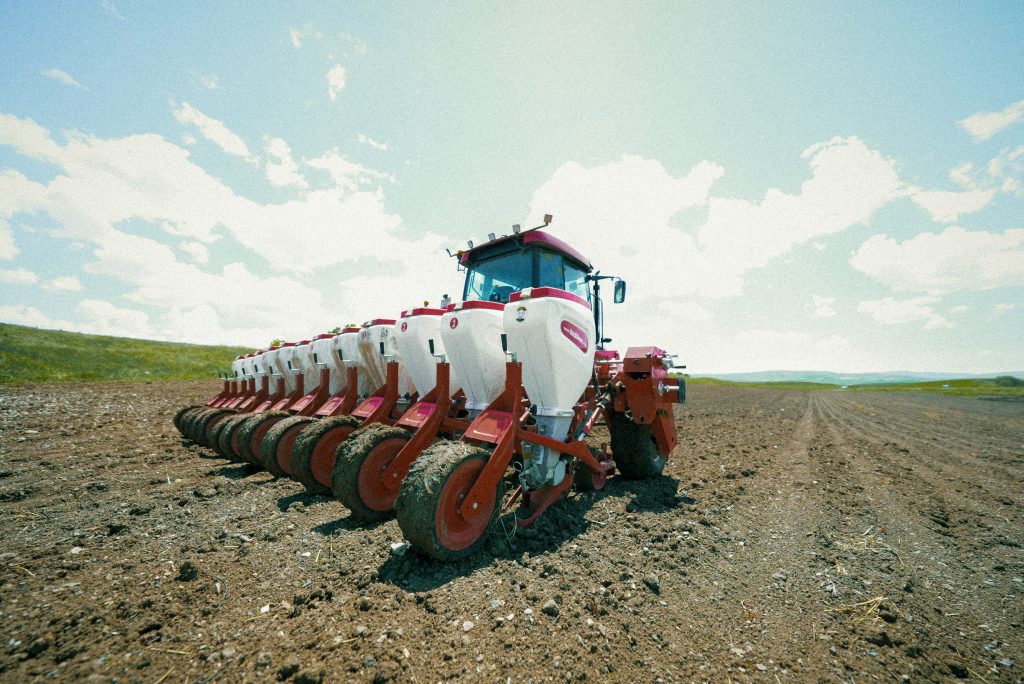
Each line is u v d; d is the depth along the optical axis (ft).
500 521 12.07
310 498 14.76
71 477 17.78
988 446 28.48
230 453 20.17
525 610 8.28
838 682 6.66
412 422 14.02
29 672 6.50
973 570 10.66
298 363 23.03
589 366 13.57
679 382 16.93
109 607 8.30
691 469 20.45
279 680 6.41
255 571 9.78
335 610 8.23
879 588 9.68
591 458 14.84
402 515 9.71
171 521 12.91
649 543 11.79
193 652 7.03
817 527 13.33
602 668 6.81
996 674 6.98
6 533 12.04
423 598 8.57
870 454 24.91
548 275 16.85
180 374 66.85
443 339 14.25
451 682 6.37
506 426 11.55
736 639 7.75
